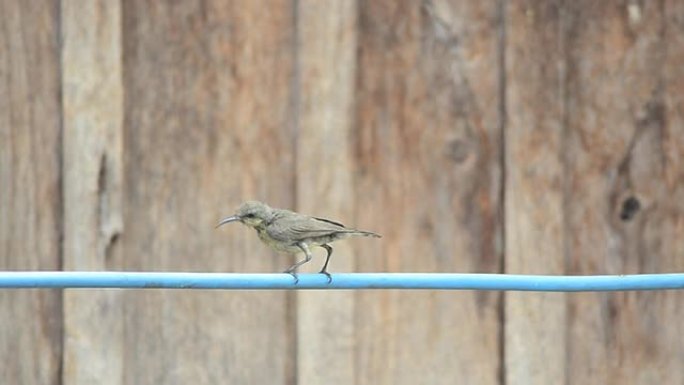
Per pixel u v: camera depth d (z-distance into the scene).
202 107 10.20
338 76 10.18
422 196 10.23
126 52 10.21
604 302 10.42
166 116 10.21
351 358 10.34
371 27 10.19
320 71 10.17
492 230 10.27
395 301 10.34
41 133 10.23
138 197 10.24
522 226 10.27
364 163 10.21
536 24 10.23
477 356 10.38
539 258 10.28
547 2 10.23
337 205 10.20
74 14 10.18
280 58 10.19
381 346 10.34
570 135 10.30
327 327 10.32
